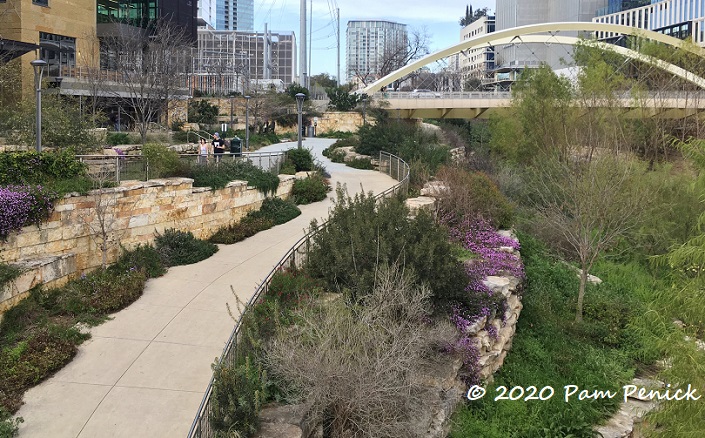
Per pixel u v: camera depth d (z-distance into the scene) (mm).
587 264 20031
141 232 15000
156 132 37156
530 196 25953
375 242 12031
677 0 101250
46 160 13305
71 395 8891
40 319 11109
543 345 14609
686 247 10031
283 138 49500
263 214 19953
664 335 10812
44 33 40031
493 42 66500
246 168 20141
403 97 55812
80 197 13281
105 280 12953
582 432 11250
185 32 56750
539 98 32688
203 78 75875
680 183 22016
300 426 7789
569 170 20141
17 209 11578
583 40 36406
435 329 11008
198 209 16953
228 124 48625
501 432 10844
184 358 10102
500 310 13477
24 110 21891
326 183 25625
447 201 18234
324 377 7898
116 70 41250
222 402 7582
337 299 10094
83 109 31250
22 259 11867
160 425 8203
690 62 36625
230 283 13750
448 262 12289
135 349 10391
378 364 8078
